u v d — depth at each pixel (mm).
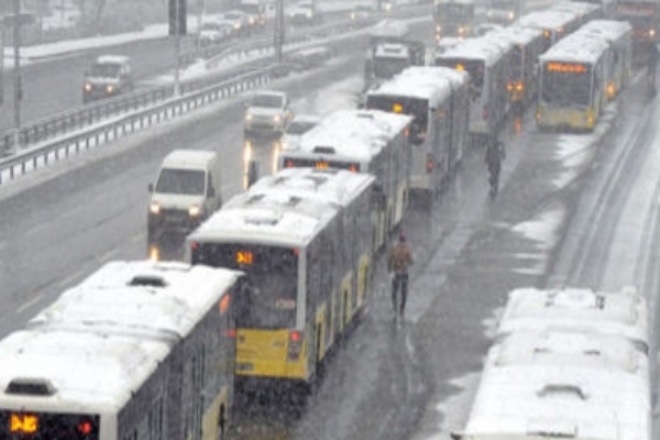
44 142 162750
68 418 49812
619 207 142625
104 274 65562
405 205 130250
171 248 115938
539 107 192500
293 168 101938
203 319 63219
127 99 192500
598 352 61219
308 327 78000
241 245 76812
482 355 90750
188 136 178875
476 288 107625
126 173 151125
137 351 54719
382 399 81188
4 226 122938
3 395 49875
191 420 62188
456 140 157750
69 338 54438
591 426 52719
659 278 113188
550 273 113125
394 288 98312
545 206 141875
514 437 51656
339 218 87250
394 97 136875
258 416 77000
